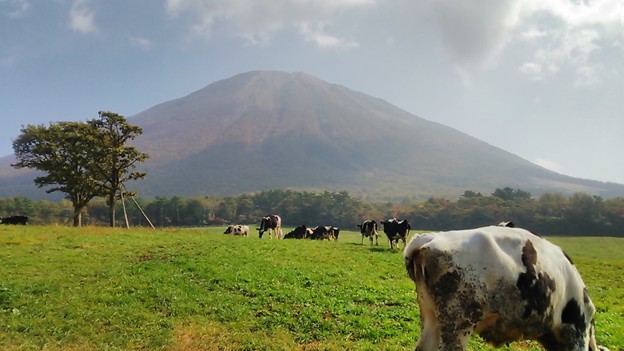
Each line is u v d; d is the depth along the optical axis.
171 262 19.75
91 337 11.28
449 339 6.91
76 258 20.16
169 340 11.11
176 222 103.94
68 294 14.54
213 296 14.64
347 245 29.67
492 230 7.45
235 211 115.94
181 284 15.94
